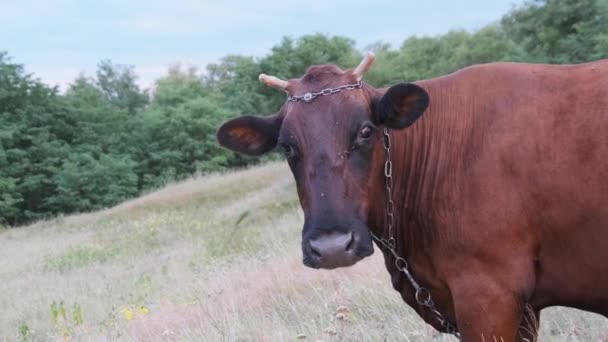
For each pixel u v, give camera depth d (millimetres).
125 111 52812
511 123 4059
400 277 4672
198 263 13805
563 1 36062
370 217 4461
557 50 36562
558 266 3984
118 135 48656
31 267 19141
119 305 11273
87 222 29672
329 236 3807
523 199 3955
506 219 3982
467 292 4105
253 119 4551
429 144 4352
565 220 3873
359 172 4039
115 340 8102
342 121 4031
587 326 5742
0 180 41188
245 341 6930
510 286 3998
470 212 4090
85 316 10680
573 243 3893
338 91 4125
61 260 18828
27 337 9656
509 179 3994
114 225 26406
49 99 46906
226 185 29500
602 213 3770
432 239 4289
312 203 3924
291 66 52688
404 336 5840
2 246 26703
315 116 4066
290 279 8961
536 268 4051
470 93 4320
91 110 48094
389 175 4352
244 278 10008
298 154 4090
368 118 4090
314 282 8680
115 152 47438
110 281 14578
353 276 8328
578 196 3816
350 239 3826
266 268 10180
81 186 43312
